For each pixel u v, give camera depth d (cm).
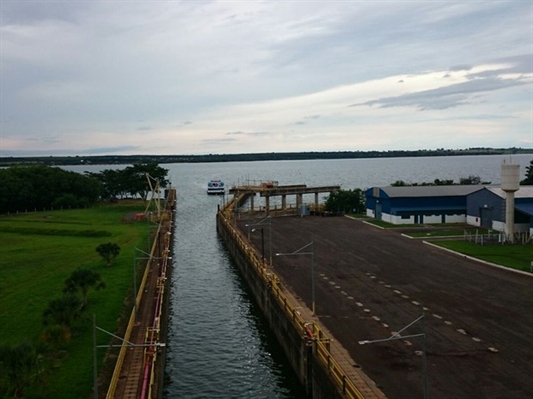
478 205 9444
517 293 5122
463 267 6266
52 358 3956
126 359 3950
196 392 4044
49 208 15075
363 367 3516
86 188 15712
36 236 10256
